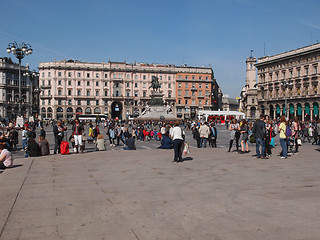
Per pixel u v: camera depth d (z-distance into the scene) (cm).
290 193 820
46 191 856
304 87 7712
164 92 11662
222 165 1294
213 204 725
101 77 11144
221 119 7656
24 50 3231
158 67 11619
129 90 11369
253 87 12150
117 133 2666
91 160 1470
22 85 10750
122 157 1577
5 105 9956
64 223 604
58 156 1638
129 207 706
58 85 10881
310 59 7506
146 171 1160
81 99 11012
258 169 1192
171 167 1248
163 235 541
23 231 562
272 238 524
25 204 732
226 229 567
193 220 617
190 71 11900
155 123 5600
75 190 867
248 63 12212
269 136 1570
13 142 2194
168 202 744
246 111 12150
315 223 594
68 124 8956
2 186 918
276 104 8794
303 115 7738
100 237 534
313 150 1923
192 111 11956
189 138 3672
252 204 722
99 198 783
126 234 546
